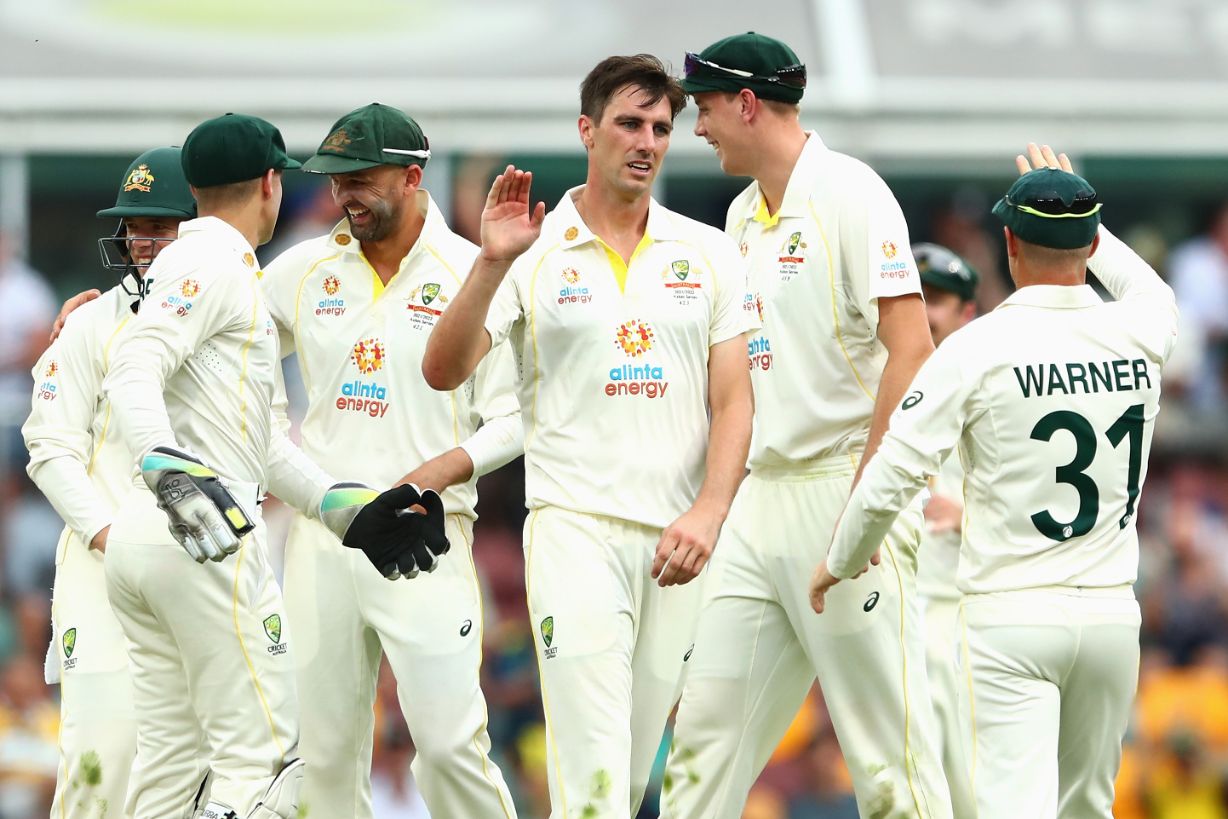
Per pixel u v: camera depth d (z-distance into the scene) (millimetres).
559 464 20578
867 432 21438
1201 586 47625
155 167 21672
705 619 22016
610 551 20422
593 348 20500
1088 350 19234
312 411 22219
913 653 21531
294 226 46344
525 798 40219
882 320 20859
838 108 45438
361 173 21641
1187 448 50344
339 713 21938
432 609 21531
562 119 44281
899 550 21406
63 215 49188
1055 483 19094
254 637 19391
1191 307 51500
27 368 45250
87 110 43344
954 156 46031
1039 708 19062
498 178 18922
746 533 21828
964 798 25859
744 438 20625
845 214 21031
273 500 41219
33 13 45188
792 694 22141
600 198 20766
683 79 21781
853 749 21406
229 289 19203
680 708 22078
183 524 17906
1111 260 20750
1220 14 48469
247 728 19297
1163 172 48938
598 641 20203
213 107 43750
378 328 21969
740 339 21000
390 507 19234
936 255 27766
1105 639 19078
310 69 44719
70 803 21656
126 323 22016
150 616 19516
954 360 19109
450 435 22031
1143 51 47938
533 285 20625
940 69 46375
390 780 36344
